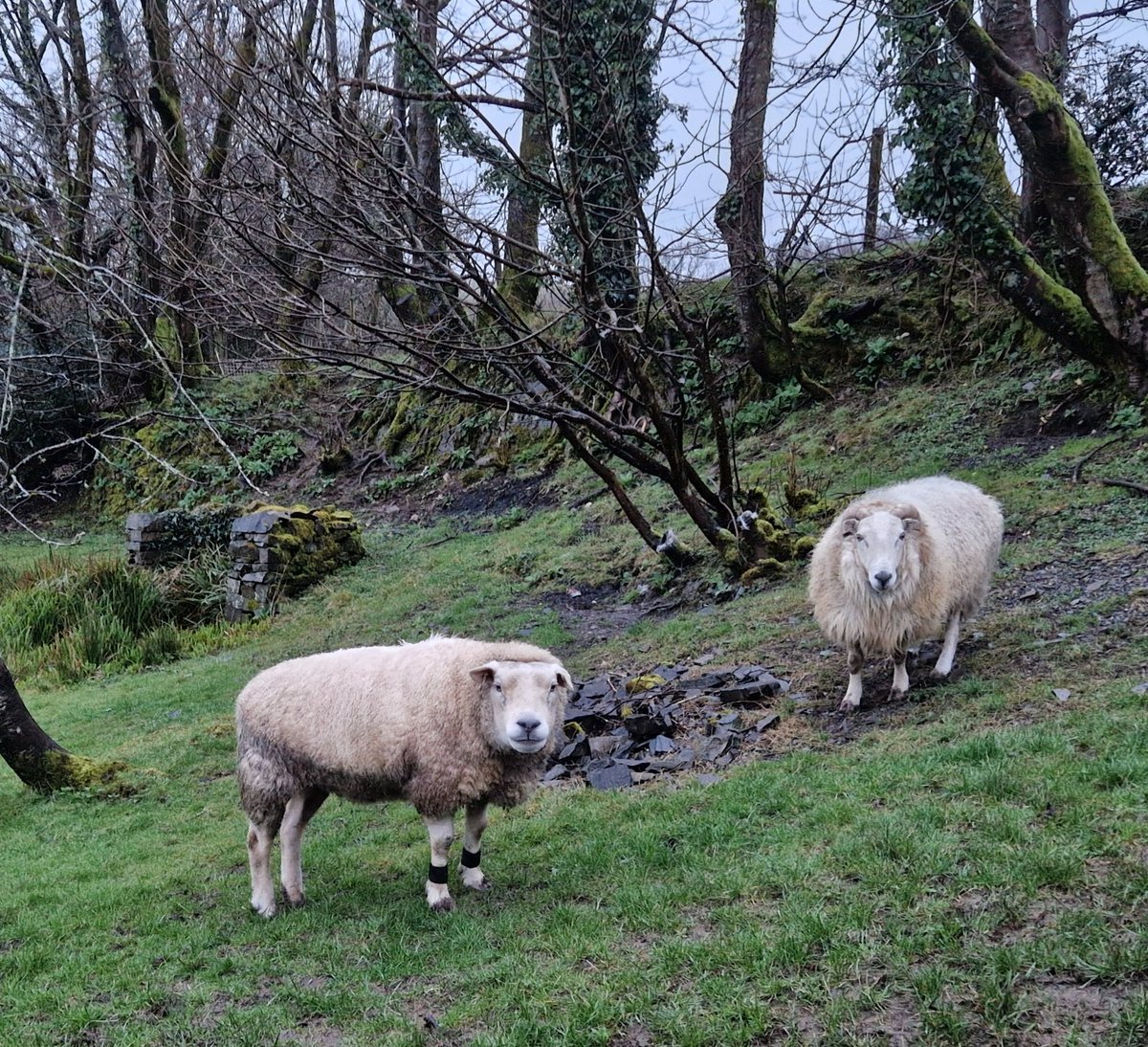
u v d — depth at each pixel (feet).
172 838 21.94
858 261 52.49
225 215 24.47
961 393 44.37
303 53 28.45
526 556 44.27
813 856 14.43
